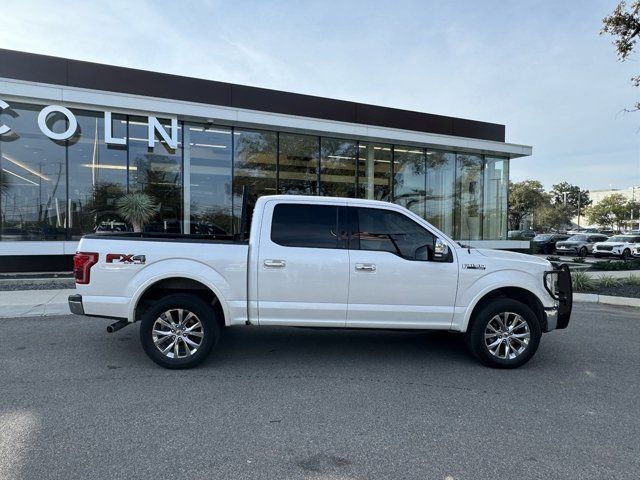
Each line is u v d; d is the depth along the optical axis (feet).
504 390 15.33
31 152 42.27
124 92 47.65
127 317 16.57
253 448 11.09
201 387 15.07
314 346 20.33
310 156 54.95
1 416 12.64
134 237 18.38
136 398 14.05
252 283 16.89
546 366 18.06
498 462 10.64
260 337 21.74
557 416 13.29
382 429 12.25
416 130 63.05
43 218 42.88
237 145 50.96
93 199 44.57
